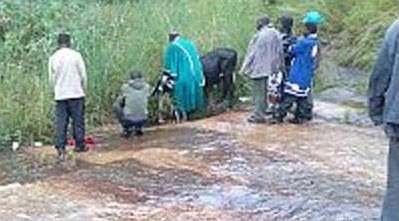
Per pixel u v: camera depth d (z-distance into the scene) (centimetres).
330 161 1163
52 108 1395
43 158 1222
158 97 1516
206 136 1345
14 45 1555
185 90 1509
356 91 1831
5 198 962
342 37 2334
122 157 1197
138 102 1368
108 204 945
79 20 1675
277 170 1107
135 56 1560
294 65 1433
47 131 1380
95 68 1505
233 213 918
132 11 1748
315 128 1419
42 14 1684
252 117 1463
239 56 1686
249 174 1087
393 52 650
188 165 1137
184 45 1514
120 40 1608
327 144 1282
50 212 904
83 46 1538
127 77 1522
